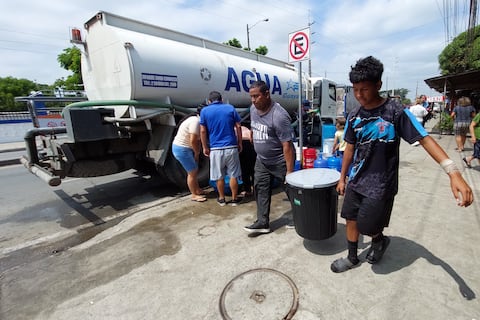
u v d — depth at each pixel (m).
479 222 3.16
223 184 4.15
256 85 2.83
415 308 1.92
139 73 4.32
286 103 8.10
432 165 5.96
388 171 1.97
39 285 2.52
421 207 3.64
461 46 16.19
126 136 4.66
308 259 2.61
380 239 2.36
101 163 4.47
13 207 4.89
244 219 3.67
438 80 12.98
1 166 9.71
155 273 2.56
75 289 2.42
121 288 2.38
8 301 2.32
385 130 1.88
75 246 3.29
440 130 11.67
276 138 2.96
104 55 4.66
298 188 2.44
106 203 4.85
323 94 10.06
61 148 3.98
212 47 6.18
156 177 6.37
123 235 3.39
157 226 3.59
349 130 2.14
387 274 2.30
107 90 4.81
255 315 1.96
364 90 1.83
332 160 4.73
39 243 3.45
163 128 4.78
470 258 2.46
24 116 17.89
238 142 4.09
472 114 6.87
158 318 2.01
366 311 1.93
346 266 2.36
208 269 2.56
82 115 3.94
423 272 2.30
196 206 4.25
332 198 2.49
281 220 3.57
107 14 4.51
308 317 1.90
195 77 5.12
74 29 4.92
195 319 1.97
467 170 5.44
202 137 3.98
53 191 5.72
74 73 19.36
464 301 1.96
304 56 4.50
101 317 2.06
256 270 2.48
